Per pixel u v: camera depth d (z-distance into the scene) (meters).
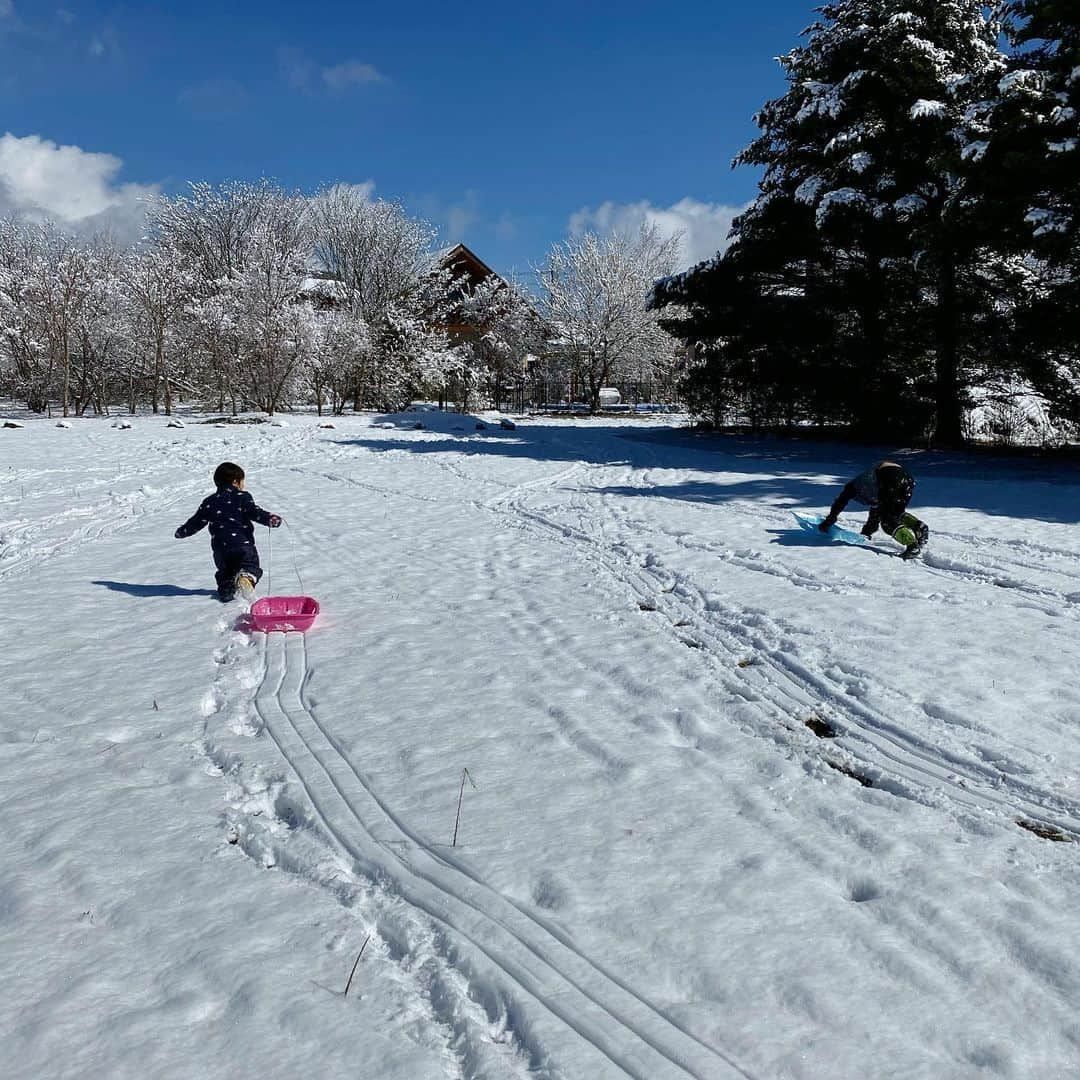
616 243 47.41
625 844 3.58
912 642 6.20
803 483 15.37
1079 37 17.73
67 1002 2.64
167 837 3.66
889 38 21.41
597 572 8.66
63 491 13.91
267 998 2.67
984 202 17.62
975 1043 2.50
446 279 43.09
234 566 7.49
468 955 2.87
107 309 36.28
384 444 23.27
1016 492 13.54
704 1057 2.45
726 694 5.29
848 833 3.71
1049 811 3.92
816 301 23.75
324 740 4.65
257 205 49.91
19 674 5.67
